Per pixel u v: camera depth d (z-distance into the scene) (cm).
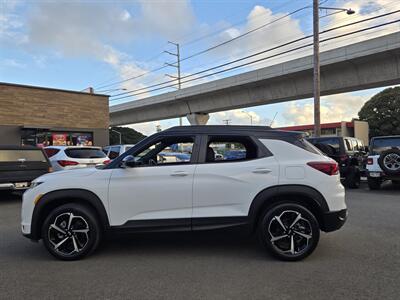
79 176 552
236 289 430
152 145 568
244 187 535
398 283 442
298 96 3139
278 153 548
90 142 2591
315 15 2116
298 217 525
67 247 548
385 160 1273
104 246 613
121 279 467
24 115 2281
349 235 667
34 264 531
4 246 630
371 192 1286
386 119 6109
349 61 2575
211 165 546
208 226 535
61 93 2450
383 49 2362
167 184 540
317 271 485
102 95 2653
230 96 3750
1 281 466
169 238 660
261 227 532
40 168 1145
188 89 4044
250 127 572
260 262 525
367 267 498
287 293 417
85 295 420
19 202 1140
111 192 542
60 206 550
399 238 646
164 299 406
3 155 1087
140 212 541
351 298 402
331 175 539
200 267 507
